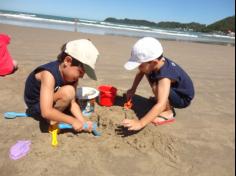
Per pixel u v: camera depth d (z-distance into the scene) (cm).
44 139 239
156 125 288
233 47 1473
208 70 606
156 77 278
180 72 290
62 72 240
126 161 224
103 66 514
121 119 274
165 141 253
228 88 471
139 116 298
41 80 241
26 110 296
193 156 243
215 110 357
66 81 248
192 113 338
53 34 979
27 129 257
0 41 397
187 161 234
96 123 274
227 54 1007
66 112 276
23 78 387
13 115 275
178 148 251
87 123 250
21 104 310
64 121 241
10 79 378
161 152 240
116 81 428
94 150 232
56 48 645
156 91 284
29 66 444
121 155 231
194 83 475
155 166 222
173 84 291
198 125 305
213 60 779
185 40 1734
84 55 229
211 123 315
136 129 250
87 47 233
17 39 710
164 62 281
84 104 286
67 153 224
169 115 299
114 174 209
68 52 230
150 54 269
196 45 1297
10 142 235
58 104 253
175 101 299
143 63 272
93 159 222
